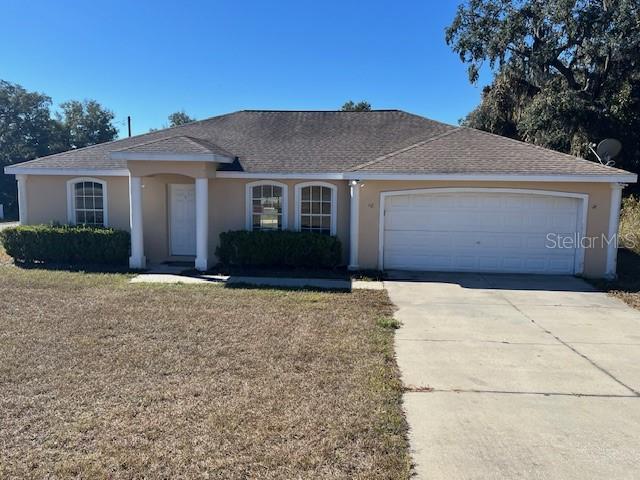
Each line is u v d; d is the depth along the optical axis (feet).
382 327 26.89
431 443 14.65
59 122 178.60
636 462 13.73
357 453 14.01
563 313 30.81
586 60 84.02
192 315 28.50
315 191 46.70
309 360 21.40
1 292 34.04
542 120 80.84
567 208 42.55
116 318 27.58
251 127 56.49
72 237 45.60
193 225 49.88
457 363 21.58
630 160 80.38
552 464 13.58
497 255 43.86
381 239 44.32
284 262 44.45
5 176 147.95
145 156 42.27
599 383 19.44
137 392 17.76
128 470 13.00
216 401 17.11
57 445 14.17
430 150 45.57
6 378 18.92
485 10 93.35
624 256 53.62
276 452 13.94
